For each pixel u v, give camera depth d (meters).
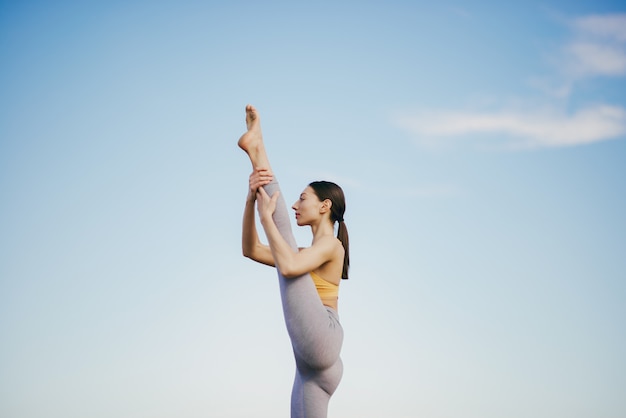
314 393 2.40
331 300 2.47
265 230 2.30
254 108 2.44
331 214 2.54
